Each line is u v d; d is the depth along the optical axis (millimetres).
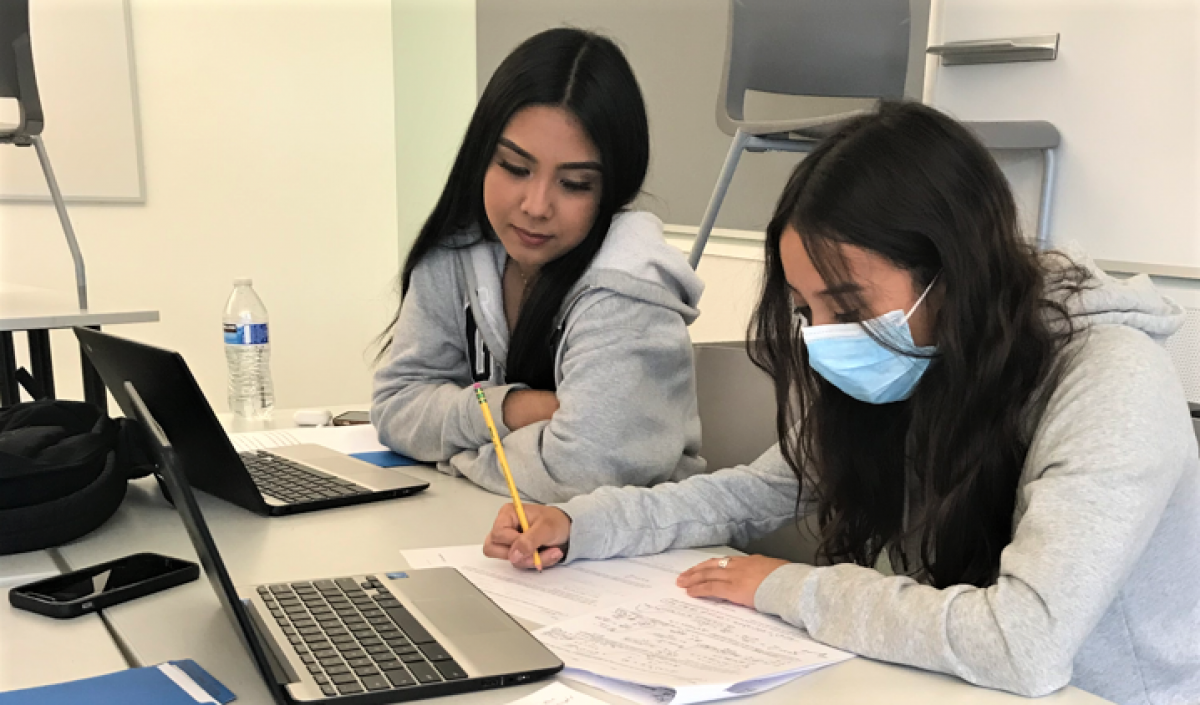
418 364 1435
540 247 1272
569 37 1245
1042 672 667
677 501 1033
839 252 820
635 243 1276
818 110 2090
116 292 3340
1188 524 884
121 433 1069
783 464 1117
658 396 1207
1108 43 1689
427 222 1438
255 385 2090
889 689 679
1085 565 706
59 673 674
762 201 2244
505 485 1190
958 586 748
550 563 930
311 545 981
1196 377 1602
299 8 3613
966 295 819
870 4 1830
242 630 611
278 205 3676
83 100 3172
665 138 2533
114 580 855
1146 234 1672
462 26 3350
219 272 3568
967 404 848
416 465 1360
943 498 885
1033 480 816
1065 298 886
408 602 800
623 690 663
